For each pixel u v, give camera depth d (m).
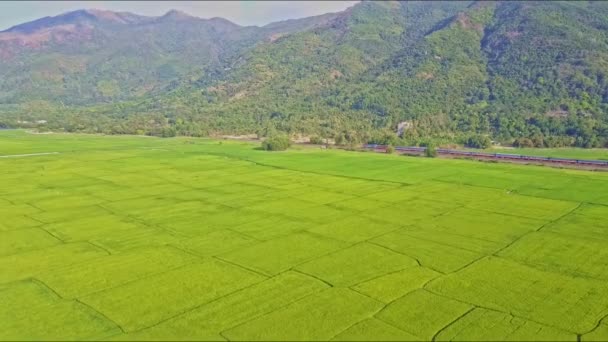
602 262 68.12
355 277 62.66
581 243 76.06
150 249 73.38
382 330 49.03
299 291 58.28
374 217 91.19
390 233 81.38
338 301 55.56
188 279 61.81
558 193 109.88
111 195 109.25
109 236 79.81
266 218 90.69
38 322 50.56
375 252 72.12
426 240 77.75
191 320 51.03
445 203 101.44
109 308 53.81
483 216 91.56
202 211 95.69
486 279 62.09
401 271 64.75
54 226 85.25
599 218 89.88
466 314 52.56
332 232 82.00
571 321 51.03
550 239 78.06
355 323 50.44
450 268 65.88
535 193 110.06
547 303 55.31
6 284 60.19
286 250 72.94
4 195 108.19
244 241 77.31
